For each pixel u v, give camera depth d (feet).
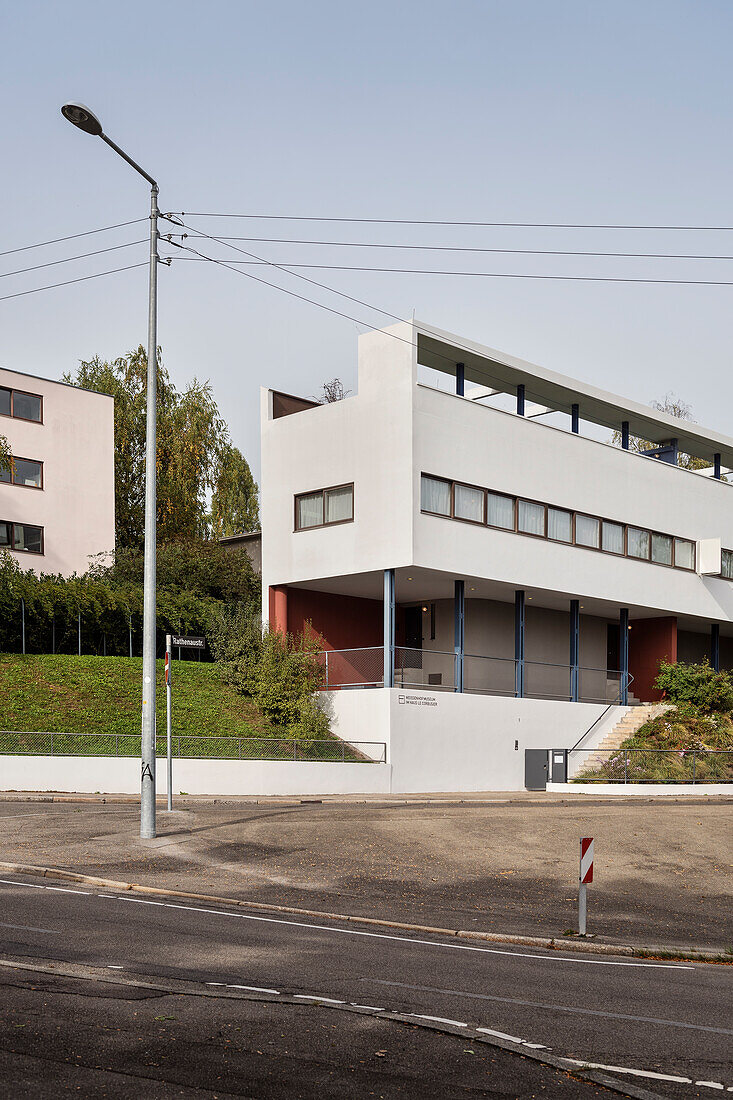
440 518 108.47
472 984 31.86
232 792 95.25
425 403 108.27
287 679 110.32
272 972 32.14
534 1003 29.66
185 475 186.50
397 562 106.01
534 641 135.54
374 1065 23.11
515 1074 22.93
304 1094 21.02
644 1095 21.88
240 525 203.21
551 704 120.57
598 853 65.67
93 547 157.38
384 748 103.55
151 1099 20.31
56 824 69.31
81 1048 23.29
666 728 126.11
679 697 135.64
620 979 34.50
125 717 104.63
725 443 151.74
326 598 124.06
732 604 147.74
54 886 49.80
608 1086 22.38
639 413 136.36
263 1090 21.15
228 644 116.98
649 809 84.99
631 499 132.67
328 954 35.83
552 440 122.62
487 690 121.80
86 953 33.60
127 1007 26.84
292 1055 23.52
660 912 51.29
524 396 127.54
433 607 130.11
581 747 123.95
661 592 135.95
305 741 100.22
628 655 145.18
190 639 80.02
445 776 107.76
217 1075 21.91
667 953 41.09
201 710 108.06
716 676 136.98
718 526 147.23
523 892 54.70
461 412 112.06
